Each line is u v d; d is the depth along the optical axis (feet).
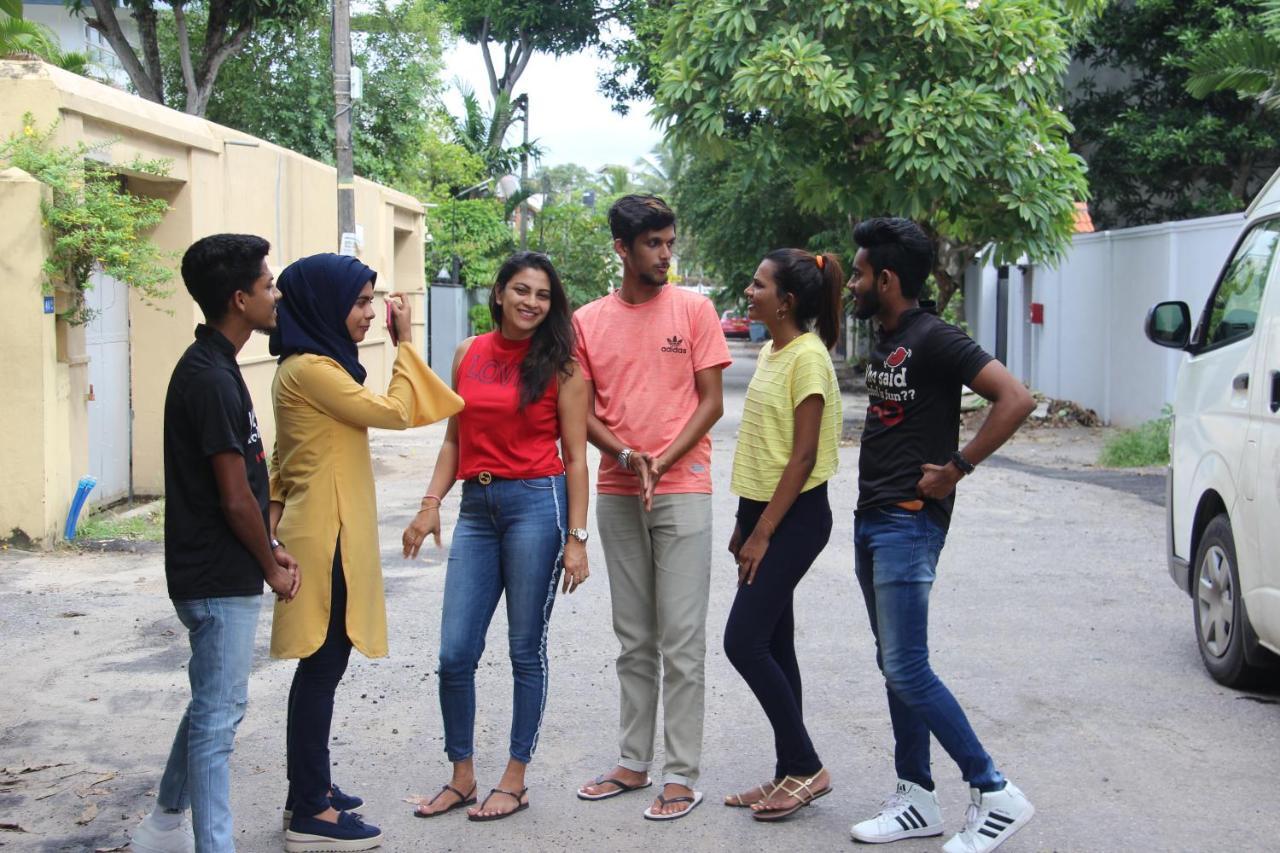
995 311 83.71
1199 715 18.93
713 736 18.12
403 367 14.44
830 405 14.97
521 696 15.39
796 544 14.79
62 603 25.73
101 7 59.98
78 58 61.31
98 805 15.39
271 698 19.83
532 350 15.11
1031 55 52.19
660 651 16.08
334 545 13.99
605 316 15.79
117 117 33.09
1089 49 69.92
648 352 15.55
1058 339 67.41
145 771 16.56
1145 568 29.35
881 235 14.01
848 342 129.29
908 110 50.83
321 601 13.93
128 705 19.34
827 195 56.95
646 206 15.31
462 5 122.42
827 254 15.30
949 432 13.91
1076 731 18.15
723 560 30.73
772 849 14.23
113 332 37.37
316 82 79.97
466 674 15.34
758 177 55.21
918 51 52.65
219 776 12.66
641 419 15.55
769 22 52.49
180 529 12.50
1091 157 71.92
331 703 14.30
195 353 12.55
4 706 19.25
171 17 80.07
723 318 178.81
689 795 15.33
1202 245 51.57
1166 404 52.80
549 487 15.30
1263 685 20.36
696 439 15.34
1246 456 19.60
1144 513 36.83
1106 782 16.16
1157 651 22.48
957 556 30.73
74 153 30.22
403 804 15.62
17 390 30.12
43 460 30.37
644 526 15.79
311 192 53.52
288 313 14.17
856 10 51.55
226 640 12.58
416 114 90.43
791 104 51.75
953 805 15.53
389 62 89.04
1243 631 19.69
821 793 15.26
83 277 31.30
